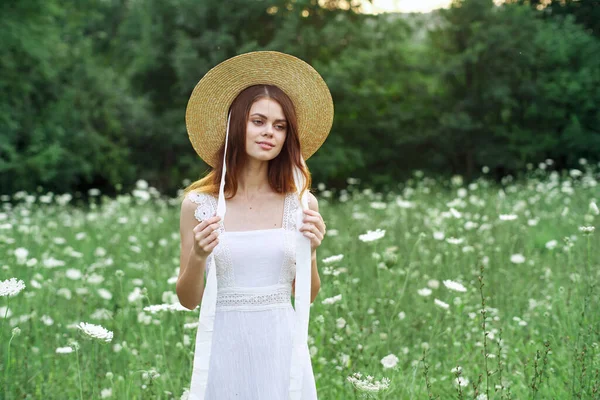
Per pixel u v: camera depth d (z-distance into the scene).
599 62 25.23
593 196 11.12
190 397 2.65
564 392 3.69
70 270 5.59
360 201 12.79
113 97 28.05
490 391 3.66
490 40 25.06
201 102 3.10
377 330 4.60
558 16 27.61
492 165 25.64
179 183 29.27
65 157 25.08
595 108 24.92
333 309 4.61
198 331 2.69
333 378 3.96
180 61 24.72
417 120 27.72
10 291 3.41
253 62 3.02
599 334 4.02
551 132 25.52
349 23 25.75
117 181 27.70
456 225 7.04
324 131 3.20
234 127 2.95
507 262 6.35
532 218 9.44
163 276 6.27
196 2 25.33
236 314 2.85
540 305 5.10
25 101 24.39
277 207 2.98
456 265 5.75
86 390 3.87
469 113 26.58
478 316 4.42
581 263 5.43
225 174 2.97
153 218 10.15
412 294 5.37
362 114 27.33
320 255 7.11
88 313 5.16
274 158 3.02
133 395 3.92
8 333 4.42
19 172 22.72
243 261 2.86
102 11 38.12
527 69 25.83
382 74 27.25
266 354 2.81
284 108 2.95
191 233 3.01
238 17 25.11
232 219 2.95
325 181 28.02
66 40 29.05
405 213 8.95
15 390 3.79
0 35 22.78
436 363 4.31
